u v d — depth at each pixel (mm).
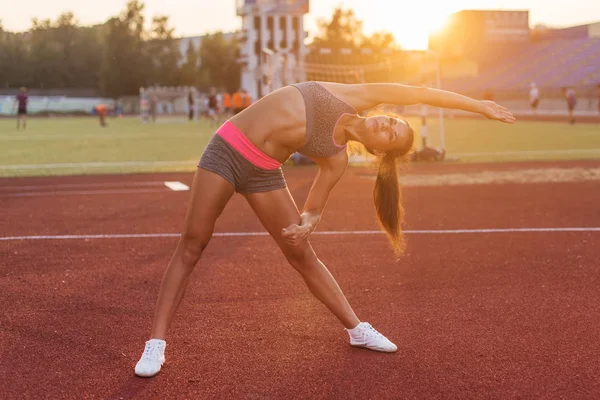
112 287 5762
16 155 20375
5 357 4191
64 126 41406
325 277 4293
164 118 57688
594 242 7418
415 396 3621
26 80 91000
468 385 3758
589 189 11695
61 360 4160
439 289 5652
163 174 15016
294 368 4027
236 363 4113
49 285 5820
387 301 5332
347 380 3844
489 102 4012
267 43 78750
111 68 81688
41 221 8953
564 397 3598
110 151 21781
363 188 12289
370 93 3982
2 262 6641
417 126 35781
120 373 3973
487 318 4902
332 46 78812
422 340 4473
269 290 5656
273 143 3898
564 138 25219
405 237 7773
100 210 9859
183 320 4906
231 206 10094
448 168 15391
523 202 10320
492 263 6523
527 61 66312
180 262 4148
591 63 60875
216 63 90500
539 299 5348
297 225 3871
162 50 85375
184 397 3648
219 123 44781
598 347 4309
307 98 3863
